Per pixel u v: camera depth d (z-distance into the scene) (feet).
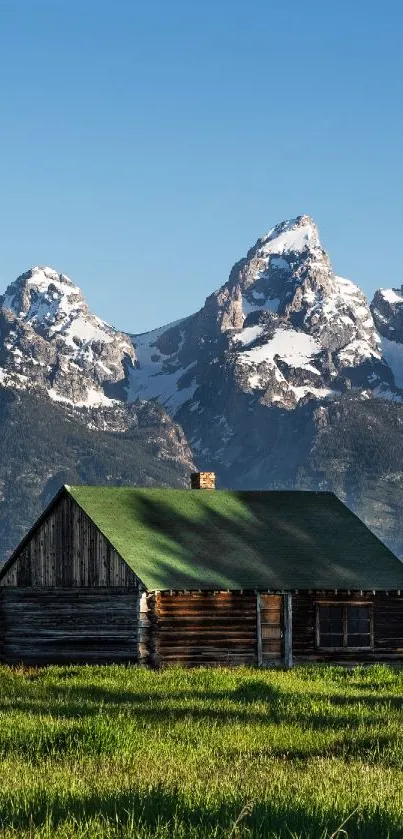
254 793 73.82
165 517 290.15
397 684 184.14
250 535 292.40
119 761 88.33
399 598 284.61
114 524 277.44
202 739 101.81
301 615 275.80
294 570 280.10
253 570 276.41
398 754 94.22
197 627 267.39
